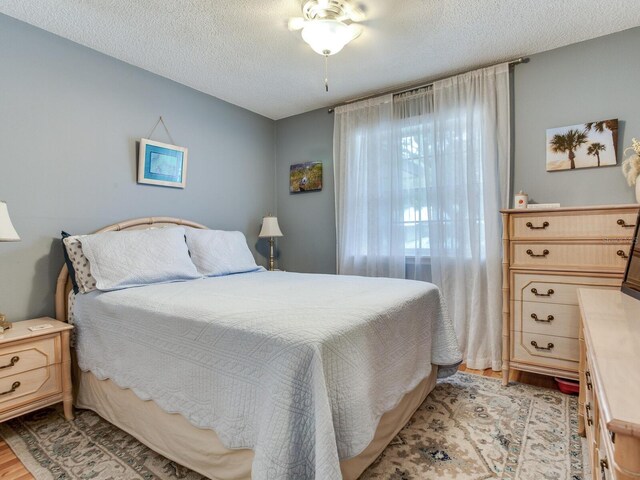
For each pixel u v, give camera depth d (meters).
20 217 2.12
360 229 3.34
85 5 1.98
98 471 1.47
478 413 1.94
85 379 1.96
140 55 2.55
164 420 1.49
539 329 2.18
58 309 2.19
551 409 1.98
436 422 1.85
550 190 2.53
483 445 1.64
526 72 2.61
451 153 2.88
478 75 2.74
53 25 2.17
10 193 2.08
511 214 2.27
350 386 1.21
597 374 0.69
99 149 2.49
